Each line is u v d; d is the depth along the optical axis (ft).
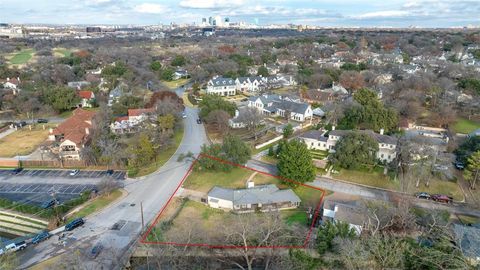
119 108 382.63
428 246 156.97
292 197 216.95
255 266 165.17
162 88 496.64
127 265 165.07
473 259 141.08
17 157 287.07
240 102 449.06
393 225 182.09
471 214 206.80
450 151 277.03
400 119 349.82
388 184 241.76
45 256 170.19
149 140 283.59
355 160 255.29
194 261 169.17
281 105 390.83
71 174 260.62
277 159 276.62
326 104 381.81
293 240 177.27
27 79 532.32
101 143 279.69
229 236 178.70
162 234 183.73
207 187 236.63
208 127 355.56
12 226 199.62
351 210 190.80
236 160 257.14
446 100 388.37
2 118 400.88
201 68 613.52
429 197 223.92
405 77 495.00
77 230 191.01
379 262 147.13
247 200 211.20
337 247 158.30
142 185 241.76
